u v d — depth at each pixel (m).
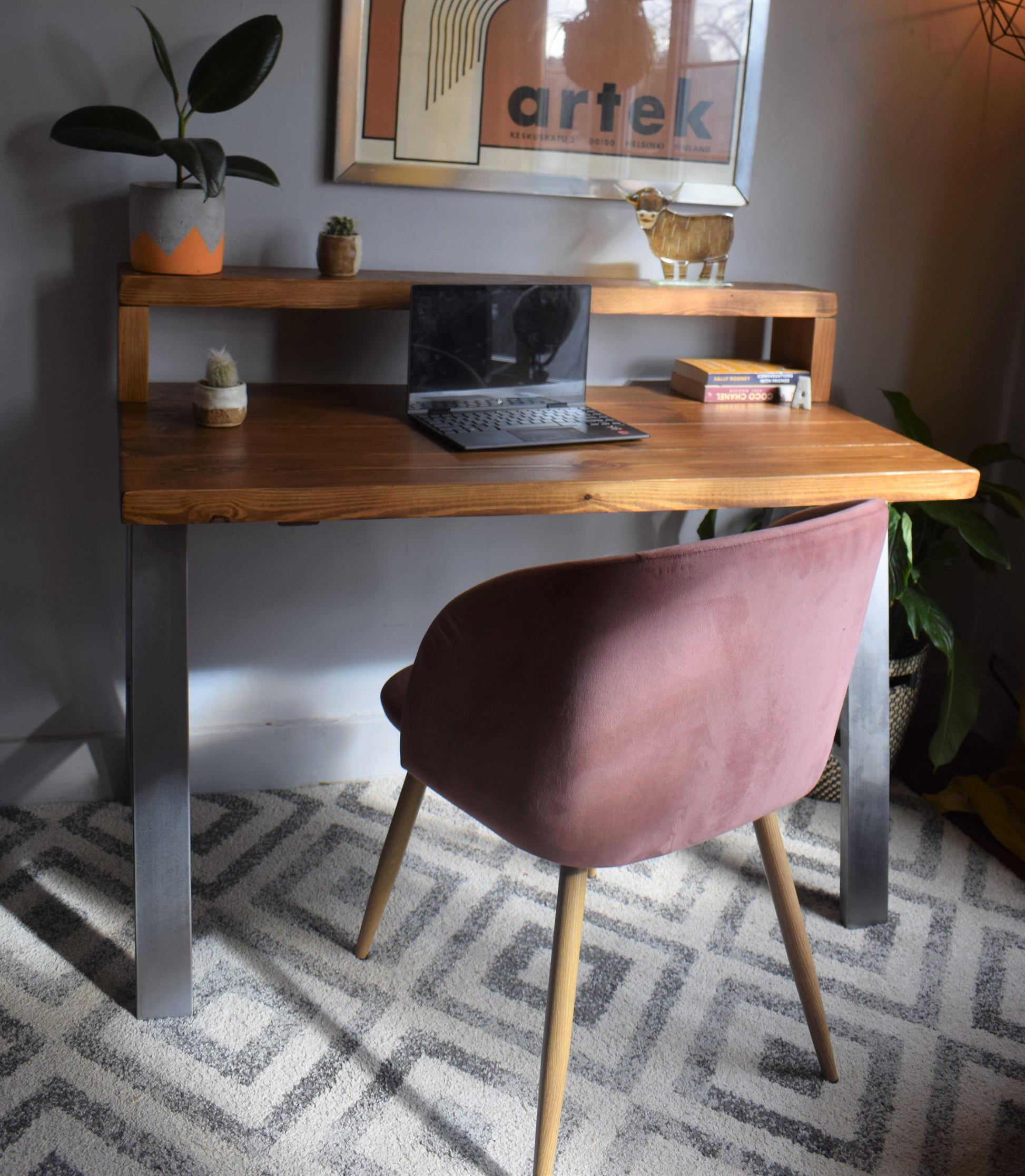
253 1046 1.52
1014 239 2.28
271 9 1.74
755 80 2.00
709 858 2.00
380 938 1.74
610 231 2.04
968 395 2.37
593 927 1.79
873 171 2.15
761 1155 1.39
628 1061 1.53
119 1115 1.39
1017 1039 1.61
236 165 1.66
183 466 1.43
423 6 1.79
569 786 1.17
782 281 2.18
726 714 1.21
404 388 1.96
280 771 2.14
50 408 1.83
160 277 1.65
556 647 1.10
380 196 1.89
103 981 1.61
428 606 2.16
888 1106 1.48
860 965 1.75
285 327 1.90
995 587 2.47
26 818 1.99
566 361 1.89
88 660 1.99
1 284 1.75
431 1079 1.48
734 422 1.90
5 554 1.89
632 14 1.90
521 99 1.89
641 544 2.26
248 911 1.78
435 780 1.32
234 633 2.05
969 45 2.12
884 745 1.78
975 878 1.99
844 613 1.26
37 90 1.68
